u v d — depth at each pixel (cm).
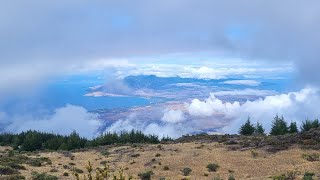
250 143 5209
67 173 3597
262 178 3145
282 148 4566
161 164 4397
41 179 3278
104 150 6481
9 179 3173
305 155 4038
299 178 2927
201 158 4525
